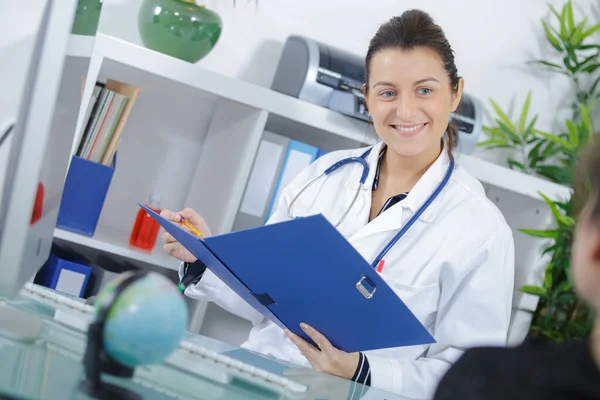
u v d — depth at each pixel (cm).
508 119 286
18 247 82
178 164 259
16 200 81
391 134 167
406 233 165
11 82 81
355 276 116
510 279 163
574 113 299
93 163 214
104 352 75
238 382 91
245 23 256
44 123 81
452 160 175
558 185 258
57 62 80
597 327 55
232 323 248
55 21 80
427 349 162
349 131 232
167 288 78
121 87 224
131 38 245
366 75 176
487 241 161
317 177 184
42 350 82
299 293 125
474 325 157
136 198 256
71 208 214
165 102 253
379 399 108
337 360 134
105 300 76
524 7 287
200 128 259
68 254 236
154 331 75
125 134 252
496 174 251
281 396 90
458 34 281
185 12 222
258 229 113
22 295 109
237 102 240
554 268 271
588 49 298
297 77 232
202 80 215
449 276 160
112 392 72
